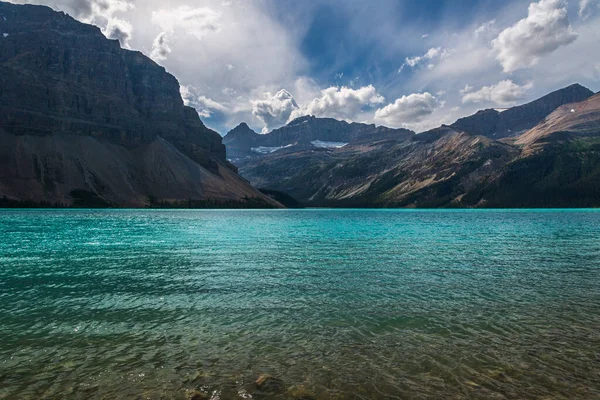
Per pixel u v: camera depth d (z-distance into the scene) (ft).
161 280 84.89
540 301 66.95
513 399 34.53
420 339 48.80
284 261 112.57
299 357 43.39
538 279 86.17
